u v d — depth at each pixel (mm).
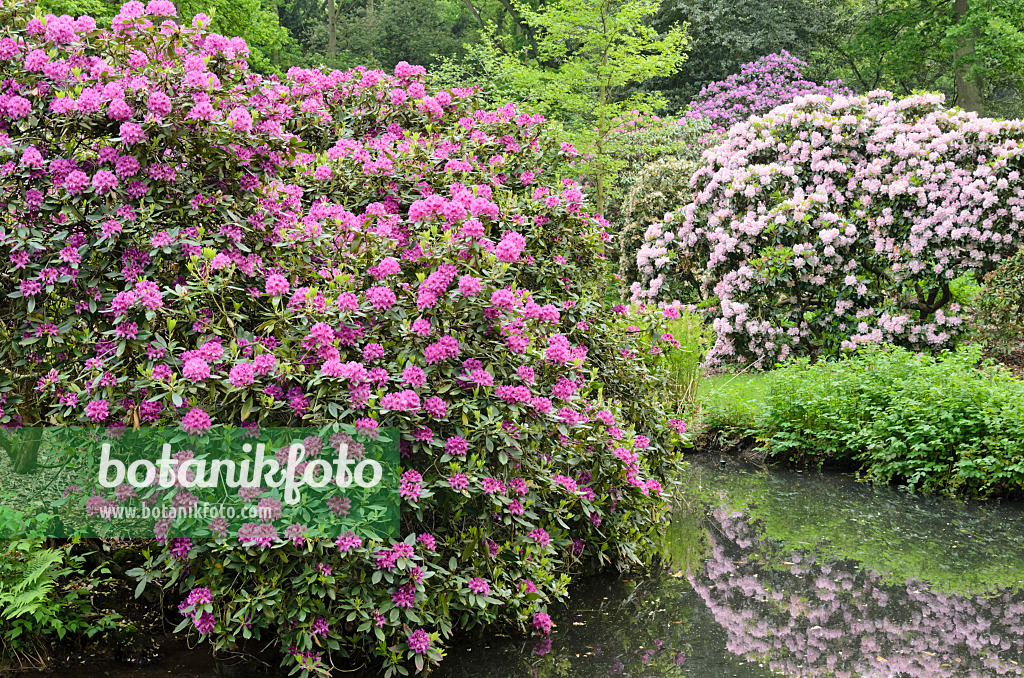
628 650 3596
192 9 16656
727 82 20891
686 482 6535
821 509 5777
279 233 3645
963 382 6352
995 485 6027
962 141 8977
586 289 5359
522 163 5410
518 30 27016
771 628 3840
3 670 3178
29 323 3412
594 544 4543
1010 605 4094
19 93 3486
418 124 5434
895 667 3430
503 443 3508
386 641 3354
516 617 3715
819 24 23547
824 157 9680
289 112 5039
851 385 6980
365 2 34656
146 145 3400
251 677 3250
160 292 3521
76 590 3518
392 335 3518
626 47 13133
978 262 8852
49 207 3350
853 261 9281
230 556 3080
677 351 7523
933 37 23078
